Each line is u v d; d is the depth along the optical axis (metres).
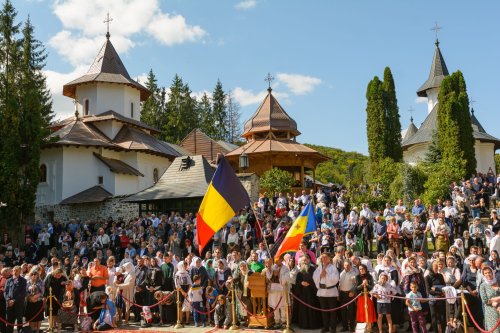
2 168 30.86
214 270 16.03
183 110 86.69
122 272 17.08
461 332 11.70
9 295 14.22
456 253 14.59
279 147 42.69
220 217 13.61
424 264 13.41
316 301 14.04
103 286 16.19
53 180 38.97
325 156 44.94
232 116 103.38
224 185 13.74
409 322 13.41
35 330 15.05
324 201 26.16
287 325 13.55
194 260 15.64
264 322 14.14
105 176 39.50
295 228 14.42
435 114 46.47
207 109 98.31
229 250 21.23
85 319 15.40
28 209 31.69
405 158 46.53
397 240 19.66
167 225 24.52
